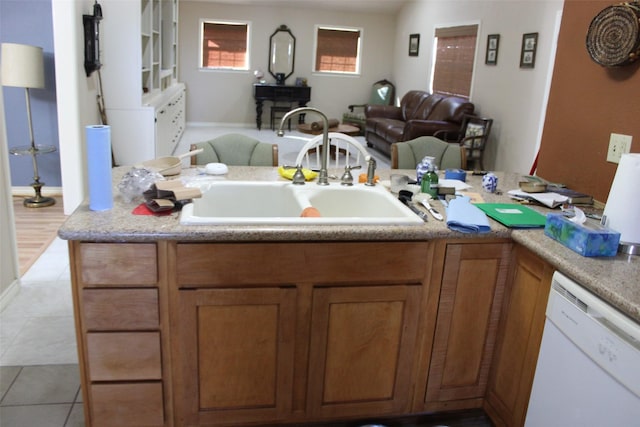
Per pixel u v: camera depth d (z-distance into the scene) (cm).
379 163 704
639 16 187
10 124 455
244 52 953
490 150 615
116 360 167
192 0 907
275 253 164
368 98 1009
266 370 177
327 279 170
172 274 161
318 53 973
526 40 534
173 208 174
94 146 166
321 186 218
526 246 168
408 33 901
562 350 148
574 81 229
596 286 135
